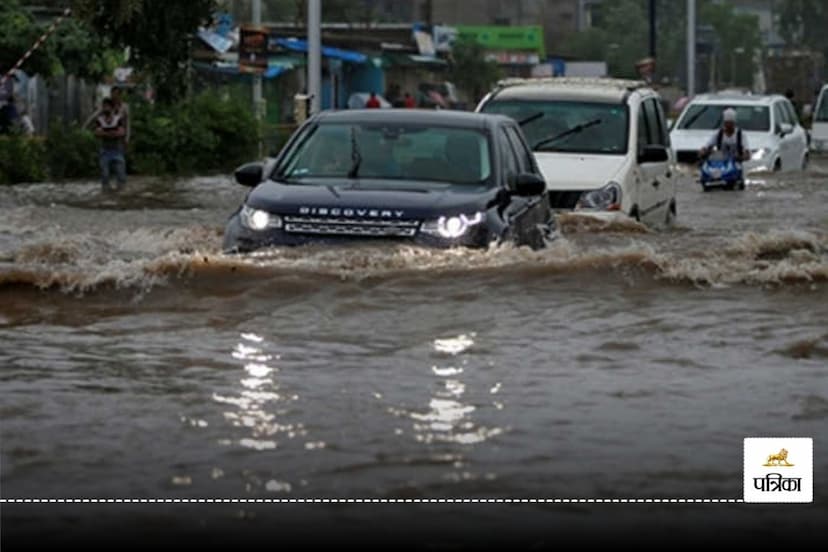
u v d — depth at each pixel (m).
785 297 18.83
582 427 12.59
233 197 42.62
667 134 33.25
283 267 19.48
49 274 19.30
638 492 10.88
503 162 22.16
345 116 22.78
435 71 110.25
